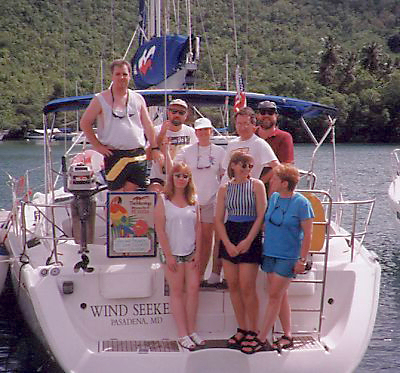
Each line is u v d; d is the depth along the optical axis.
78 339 4.44
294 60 65.38
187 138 5.43
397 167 13.91
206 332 4.71
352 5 109.56
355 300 4.74
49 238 5.02
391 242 11.67
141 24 10.23
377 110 69.19
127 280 4.65
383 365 6.00
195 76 8.09
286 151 5.32
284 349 4.44
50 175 6.35
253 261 4.43
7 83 47.28
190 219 4.54
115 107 4.79
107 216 4.76
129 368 4.32
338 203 5.00
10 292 7.22
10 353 6.09
